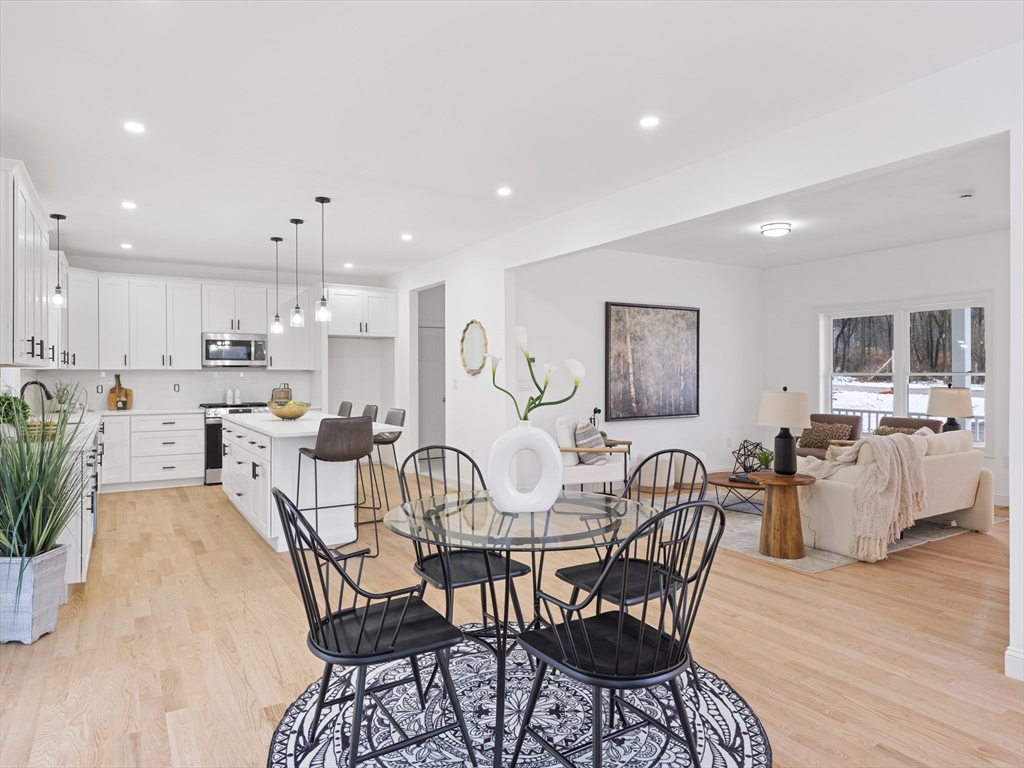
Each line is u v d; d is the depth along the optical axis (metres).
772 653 2.77
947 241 6.26
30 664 2.65
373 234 5.80
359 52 2.58
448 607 2.29
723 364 7.72
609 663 1.77
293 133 3.40
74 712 2.28
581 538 2.03
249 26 2.38
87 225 5.36
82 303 6.19
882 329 6.99
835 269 7.27
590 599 1.72
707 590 3.57
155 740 2.11
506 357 5.89
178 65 2.67
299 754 2.05
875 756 2.03
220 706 2.33
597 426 6.67
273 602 3.37
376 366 8.47
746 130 3.40
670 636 1.98
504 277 5.84
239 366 7.07
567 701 2.39
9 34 2.41
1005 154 3.80
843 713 2.29
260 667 2.64
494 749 1.98
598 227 4.69
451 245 6.32
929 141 2.79
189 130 3.35
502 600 3.41
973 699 2.39
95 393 6.57
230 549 4.36
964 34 2.46
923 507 4.33
